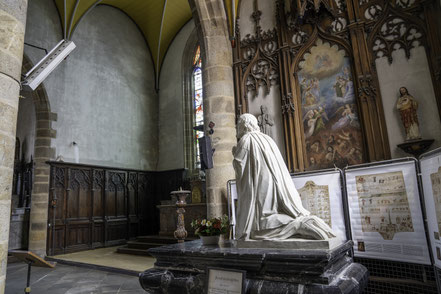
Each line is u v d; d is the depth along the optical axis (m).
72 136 11.97
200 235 4.05
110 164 13.24
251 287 3.02
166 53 16.02
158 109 16.00
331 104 6.29
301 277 2.89
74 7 11.95
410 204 4.31
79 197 11.73
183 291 3.39
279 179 3.58
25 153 13.73
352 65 6.18
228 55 7.17
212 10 7.03
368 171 4.75
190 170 14.42
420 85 5.52
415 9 5.73
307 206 5.22
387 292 4.70
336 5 6.51
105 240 12.29
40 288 6.39
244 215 3.61
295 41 6.86
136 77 15.21
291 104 6.59
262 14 7.35
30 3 10.95
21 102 14.60
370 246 4.61
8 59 2.88
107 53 13.98
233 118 6.73
